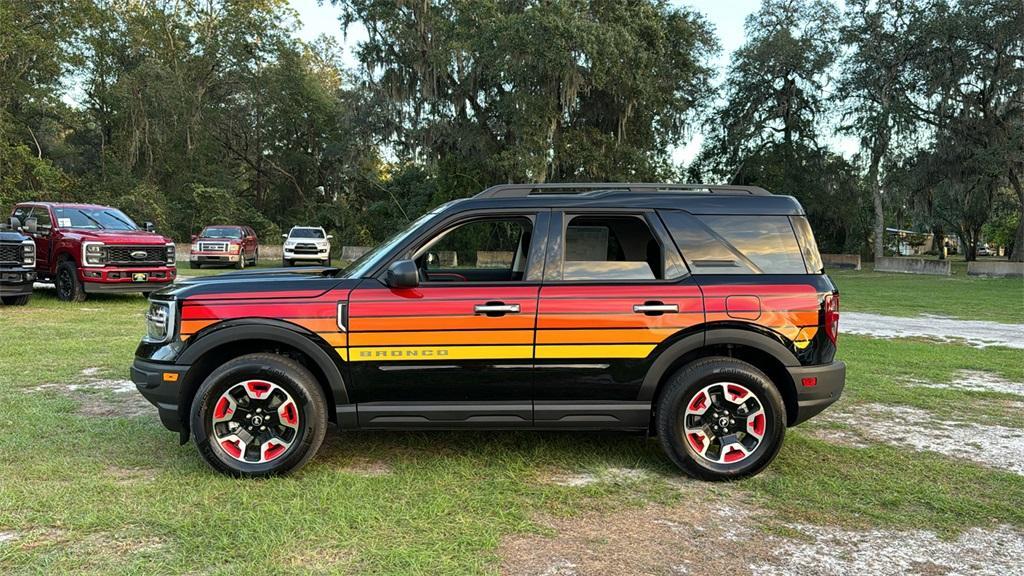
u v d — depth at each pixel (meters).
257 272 5.06
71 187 39.78
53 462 4.37
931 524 3.70
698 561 3.21
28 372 7.12
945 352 9.42
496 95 32.38
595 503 3.89
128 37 44.50
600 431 5.28
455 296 4.19
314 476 4.21
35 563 3.06
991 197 35.88
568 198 4.43
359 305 4.18
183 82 44.19
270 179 51.31
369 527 3.48
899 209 44.06
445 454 4.69
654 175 31.91
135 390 6.43
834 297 4.38
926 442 5.23
